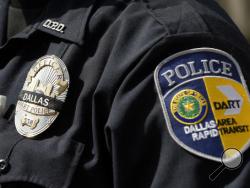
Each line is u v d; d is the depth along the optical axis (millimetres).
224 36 1720
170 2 1775
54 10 1854
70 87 1712
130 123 1627
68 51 1753
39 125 1706
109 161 1673
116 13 1780
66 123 1699
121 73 1661
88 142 1681
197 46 1657
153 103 1626
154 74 1633
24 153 1701
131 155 1623
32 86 1748
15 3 1939
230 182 1573
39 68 1761
